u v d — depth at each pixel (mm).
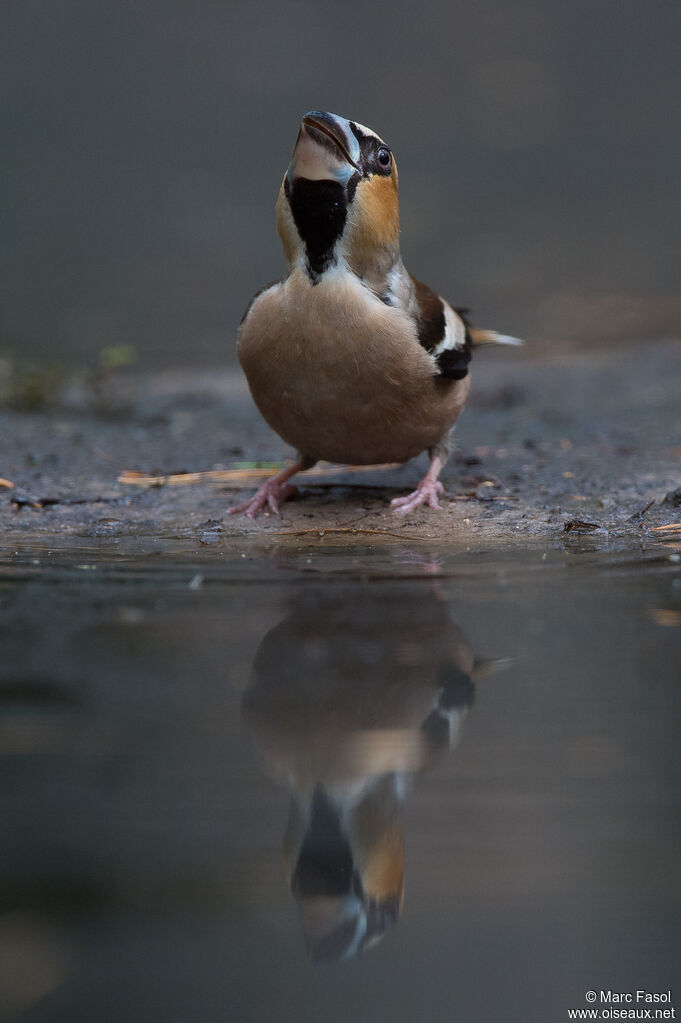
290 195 9969
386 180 10211
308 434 10922
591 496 11773
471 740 5574
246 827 4684
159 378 21969
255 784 5078
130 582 8617
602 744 5531
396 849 4547
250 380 10711
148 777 5195
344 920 4184
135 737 5609
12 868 4410
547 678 6441
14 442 15344
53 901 4199
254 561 9375
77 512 11414
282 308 10172
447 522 10914
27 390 18562
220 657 6699
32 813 4789
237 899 4250
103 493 12273
